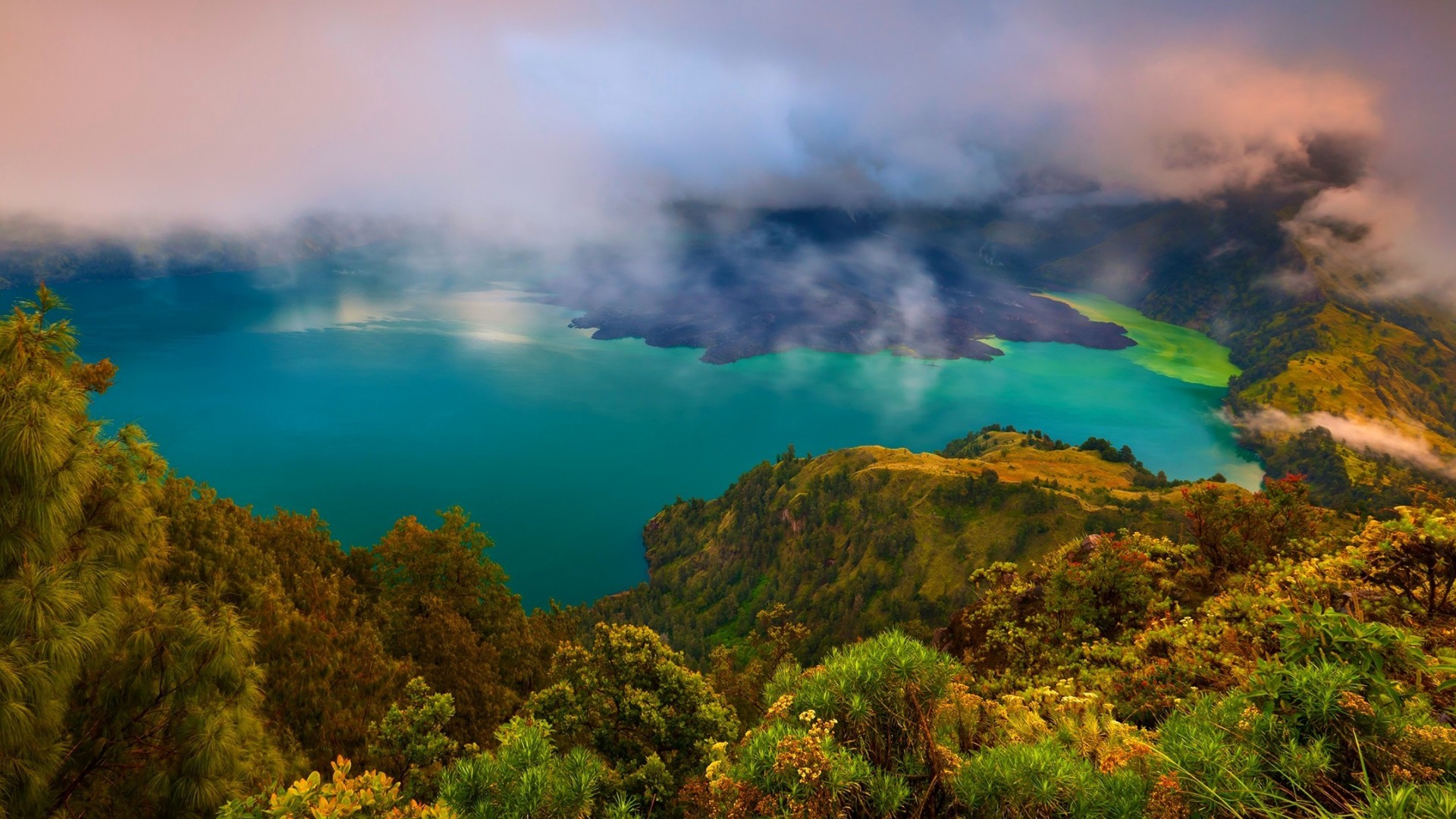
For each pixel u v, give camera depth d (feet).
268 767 42.45
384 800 19.54
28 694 26.35
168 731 33.60
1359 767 13.11
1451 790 11.16
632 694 60.29
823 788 14.34
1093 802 14.07
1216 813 12.84
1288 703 14.47
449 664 97.45
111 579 31.71
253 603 74.95
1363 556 28.94
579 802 19.13
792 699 17.57
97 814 31.58
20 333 29.86
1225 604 31.86
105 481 32.30
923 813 15.31
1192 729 15.14
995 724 20.43
